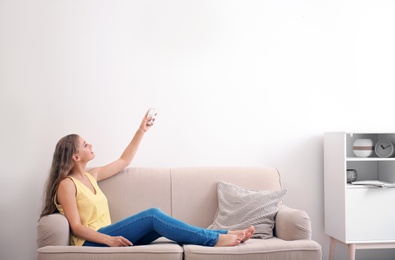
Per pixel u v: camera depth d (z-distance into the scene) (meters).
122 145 3.72
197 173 3.48
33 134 3.65
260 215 3.18
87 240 2.82
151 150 3.75
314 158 3.91
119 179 3.40
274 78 3.88
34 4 3.65
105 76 3.71
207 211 3.41
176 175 3.46
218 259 2.63
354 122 3.95
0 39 3.62
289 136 3.89
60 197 2.94
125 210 3.35
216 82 3.82
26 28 3.65
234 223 3.19
